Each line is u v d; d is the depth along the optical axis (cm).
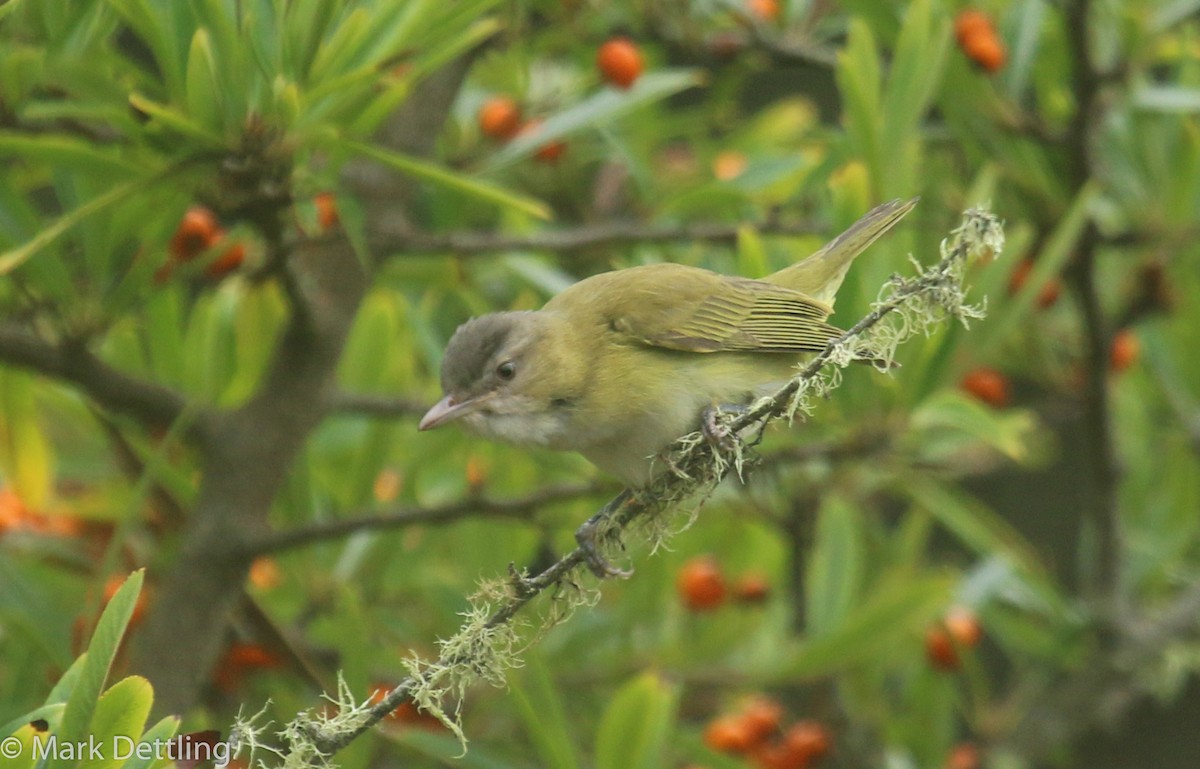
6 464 917
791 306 886
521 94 1090
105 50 795
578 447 866
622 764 801
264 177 754
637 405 851
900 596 929
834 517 1008
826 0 1184
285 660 923
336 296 960
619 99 999
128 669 884
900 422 925
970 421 909
